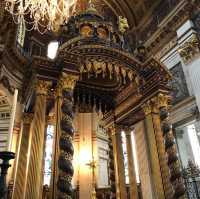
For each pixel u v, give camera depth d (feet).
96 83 26.96
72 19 26.11
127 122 28.81
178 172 20.22
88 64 21.97
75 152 48.26
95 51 22.18
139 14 48.98
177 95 34.91
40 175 18.49
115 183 26.63
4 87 39.45
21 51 43.68
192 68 33.63
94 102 27.07
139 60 23.98
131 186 26.68
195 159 33.91
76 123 50.78
